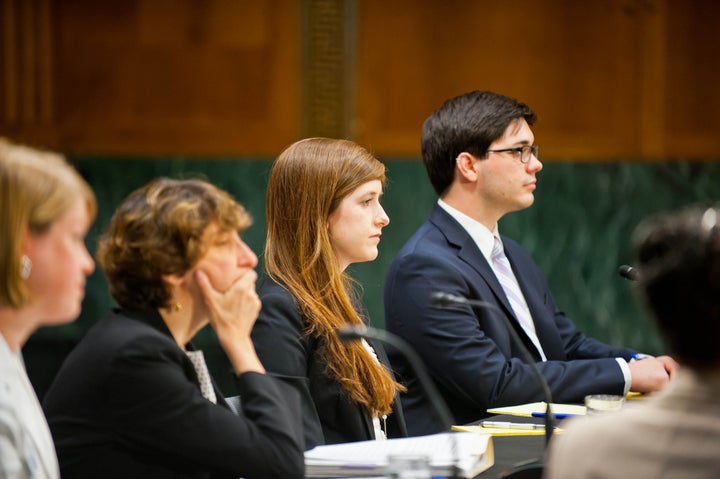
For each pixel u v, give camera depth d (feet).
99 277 52.44
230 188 53.01
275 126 52.75
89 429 16.24
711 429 10.96
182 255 16.65
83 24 52.49
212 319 17.30
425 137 28.09
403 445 18.29
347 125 52.65
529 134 27.43
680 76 53.72
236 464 16.44
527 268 29.45
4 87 52.42
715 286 11.11
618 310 54.65
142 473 16.33
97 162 52.90
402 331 26.03
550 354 28.27
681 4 53.36
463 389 25.05
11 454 13.62
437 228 27.30
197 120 52.80
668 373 25.53
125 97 52.75
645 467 11.10
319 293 21.12
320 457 17.61
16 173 13.46
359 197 21.84
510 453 19.52
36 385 50.01
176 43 52.54
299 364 20.42
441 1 52.49
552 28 53.01
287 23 52.34
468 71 52.70
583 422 11.78
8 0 52.11
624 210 54.24
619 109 53.67
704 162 54.19
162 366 16.28
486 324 26.22
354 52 52.42
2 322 14.01
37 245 13.71
